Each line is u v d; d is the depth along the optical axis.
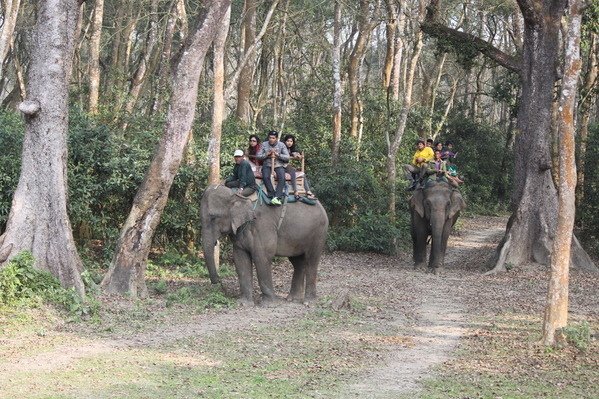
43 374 9.32
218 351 10.90
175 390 8.80
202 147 22.50
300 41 38.47
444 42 24.84
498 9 40.53
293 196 15.17
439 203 22.22
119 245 15.06
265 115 46.84
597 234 27.62
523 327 13.34
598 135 27.88
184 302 14.72
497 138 47.84
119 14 34.75
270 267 15.04
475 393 9.04
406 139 32.31
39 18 14.23
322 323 13.33
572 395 9.04
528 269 21.61
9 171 17.70
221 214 14.82
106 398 8.42
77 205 18.62
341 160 27.86
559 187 11.62
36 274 13.34
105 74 38.75
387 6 31.38
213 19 15.17
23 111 13.84
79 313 12.78
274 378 9.49
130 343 11.23
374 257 24.78
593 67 29.31
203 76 40.44
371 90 36.12
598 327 13.35
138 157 19.78
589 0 12.20
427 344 11.91
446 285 18.84
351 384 9.35
